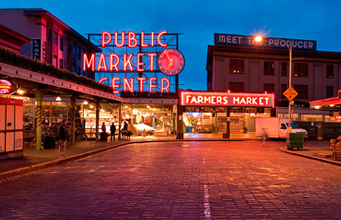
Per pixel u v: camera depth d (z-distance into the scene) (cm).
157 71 4175
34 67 1623
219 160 1526
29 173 1155
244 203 695
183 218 585
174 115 4459
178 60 4091
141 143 2938
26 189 862
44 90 1903
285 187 873
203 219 579
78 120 2945
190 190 829
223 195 771
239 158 1623
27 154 1650
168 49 4094
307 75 4950
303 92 4928
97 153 1936
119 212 627
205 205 676
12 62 1473
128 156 1752
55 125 2688
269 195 772
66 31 4341
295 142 2131
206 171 1161
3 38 2308
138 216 599
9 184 943
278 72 4878
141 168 1256
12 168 1166
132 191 822
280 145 2769
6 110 1462
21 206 678
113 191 823
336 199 736
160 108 4453
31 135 2162
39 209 654
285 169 1241
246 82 4784
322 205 680
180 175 1071
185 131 5162
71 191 829
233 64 4778
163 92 3994
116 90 4084
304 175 1096
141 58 4244
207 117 5122
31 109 2900
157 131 4147
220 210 639
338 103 1927
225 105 3650
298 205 679
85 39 4875
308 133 3538
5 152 1459
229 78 4747
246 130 4975
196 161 1483
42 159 1450
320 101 2189
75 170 1224
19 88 1766
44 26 3869
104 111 3744
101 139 2917
